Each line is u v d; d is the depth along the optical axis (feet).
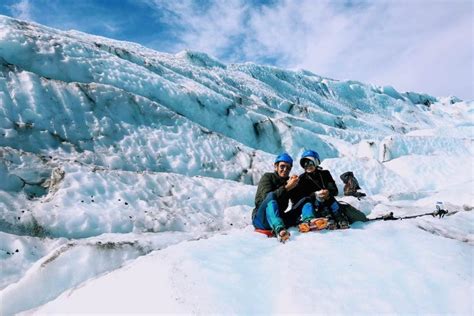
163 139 40.34
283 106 128.16
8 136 30.09
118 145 36.50
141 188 29.89
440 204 20.31
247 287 10.12
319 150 65.21
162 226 26.07
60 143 32.78
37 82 35.76
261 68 204.74
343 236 13.80
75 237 23.13
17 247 20.38
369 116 225.76
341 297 9.52
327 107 204.33
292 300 9.43
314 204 15.98
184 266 10.96
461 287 10.04
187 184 32.78
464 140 76.79
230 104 62.23
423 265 11.29
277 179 16.48
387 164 62.13
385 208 26.40
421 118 279.49
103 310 9.95
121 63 51.83
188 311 9.09
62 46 45.96
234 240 13.78
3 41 39.96
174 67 84.07
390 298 9.53
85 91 38.58
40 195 26.11
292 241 13.66
